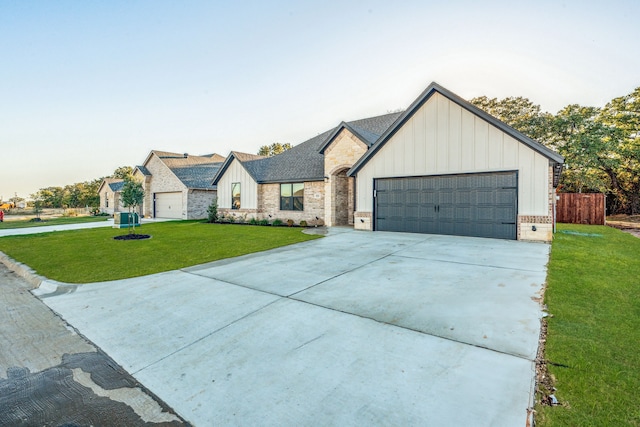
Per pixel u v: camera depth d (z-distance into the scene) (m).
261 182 20.66
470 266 7.33
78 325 4.75
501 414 2.44
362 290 5.79
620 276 6.22
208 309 5.13
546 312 4.45
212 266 8.27
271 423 2.49
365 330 4.11
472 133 11.77
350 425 2.41
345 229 15.54
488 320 4.26
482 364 3.18
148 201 31.05
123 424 2.60
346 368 3.24
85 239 13.75
